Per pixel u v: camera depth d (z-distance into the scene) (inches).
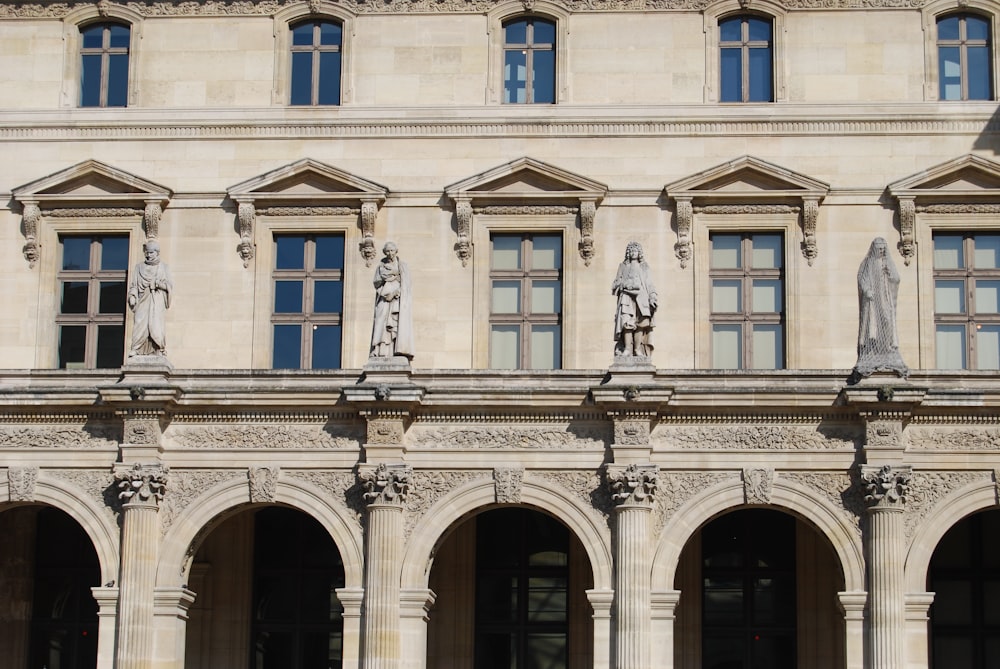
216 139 2057.1
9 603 1988.2
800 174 1991.9
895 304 1754.4
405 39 2069.4
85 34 2105.1
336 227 2027.6
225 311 2015.3
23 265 2044.8
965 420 1731.1
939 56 2049.7
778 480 1733.5
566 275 1998.0
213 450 1775.3
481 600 1951.3
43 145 2070.6
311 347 2017.7
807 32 2044.8
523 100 2068.2
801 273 1987.0
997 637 1927.9
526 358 2004.2
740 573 1946.4
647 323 1763.0
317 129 2052.2
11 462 1793.8
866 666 1691.7
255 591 1975.9
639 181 2017.7
